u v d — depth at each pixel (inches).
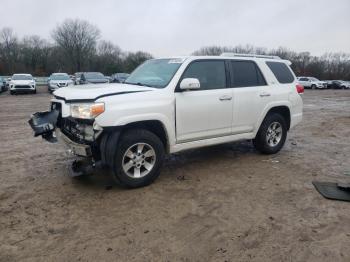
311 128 395.5
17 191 174.2
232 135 217.6
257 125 230.5
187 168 215.0
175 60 200.8
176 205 157.2
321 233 131.9
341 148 279.0
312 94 1218.0
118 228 135.3
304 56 2586.1
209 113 198.7
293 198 166.1
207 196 168.1
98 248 121.0
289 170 211.9
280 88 243.3
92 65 2891.2
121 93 168.2
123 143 167.6
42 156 244.5
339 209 153.6
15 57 2768.2
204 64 202.7
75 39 2819.9
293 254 117.6
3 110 560.7
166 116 178.5
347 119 484.1
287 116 254.7
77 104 164.1
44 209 152.8
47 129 170.7
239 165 222.1
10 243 124.0
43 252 118.6
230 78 213.8
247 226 137.1
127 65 2522.1
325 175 202.2
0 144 286.7
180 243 124.3
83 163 174.2
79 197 166.4
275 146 248.2
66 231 133.1
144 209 152.9
